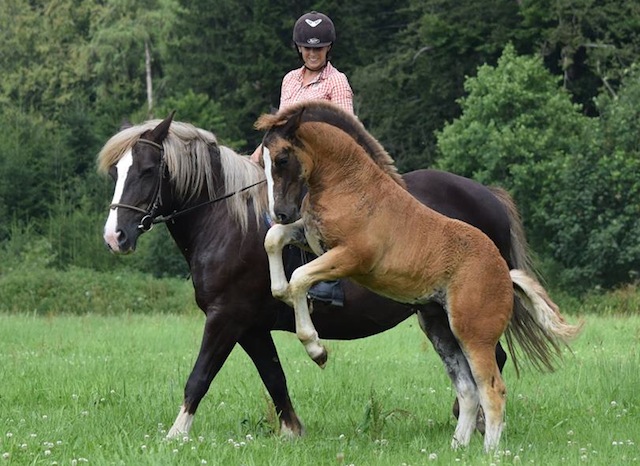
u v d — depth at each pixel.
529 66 39.91
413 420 9.98
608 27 42.25
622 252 35.94
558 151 38.03
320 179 8.02
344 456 7.94
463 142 39.56
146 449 7.90
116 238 8.82
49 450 7.99
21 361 14.68
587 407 10.61
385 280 8.16
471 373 8.91
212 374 8.98
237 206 9.04
